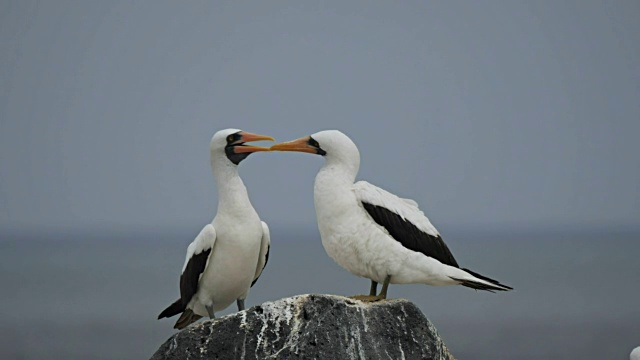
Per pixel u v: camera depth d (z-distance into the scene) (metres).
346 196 12.27
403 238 12.16
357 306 11.19
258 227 13.68
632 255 123.50
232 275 13.69
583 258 116.50
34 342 47.53
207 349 11.16
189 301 14.15
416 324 11.26
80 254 150.38
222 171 13.68
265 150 13.48
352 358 10.99
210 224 13.71
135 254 148.25
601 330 49.19
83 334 50.03
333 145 12.44
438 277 12.10
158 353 11.27
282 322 11.14
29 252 161.00
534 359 41.44
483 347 44.41
